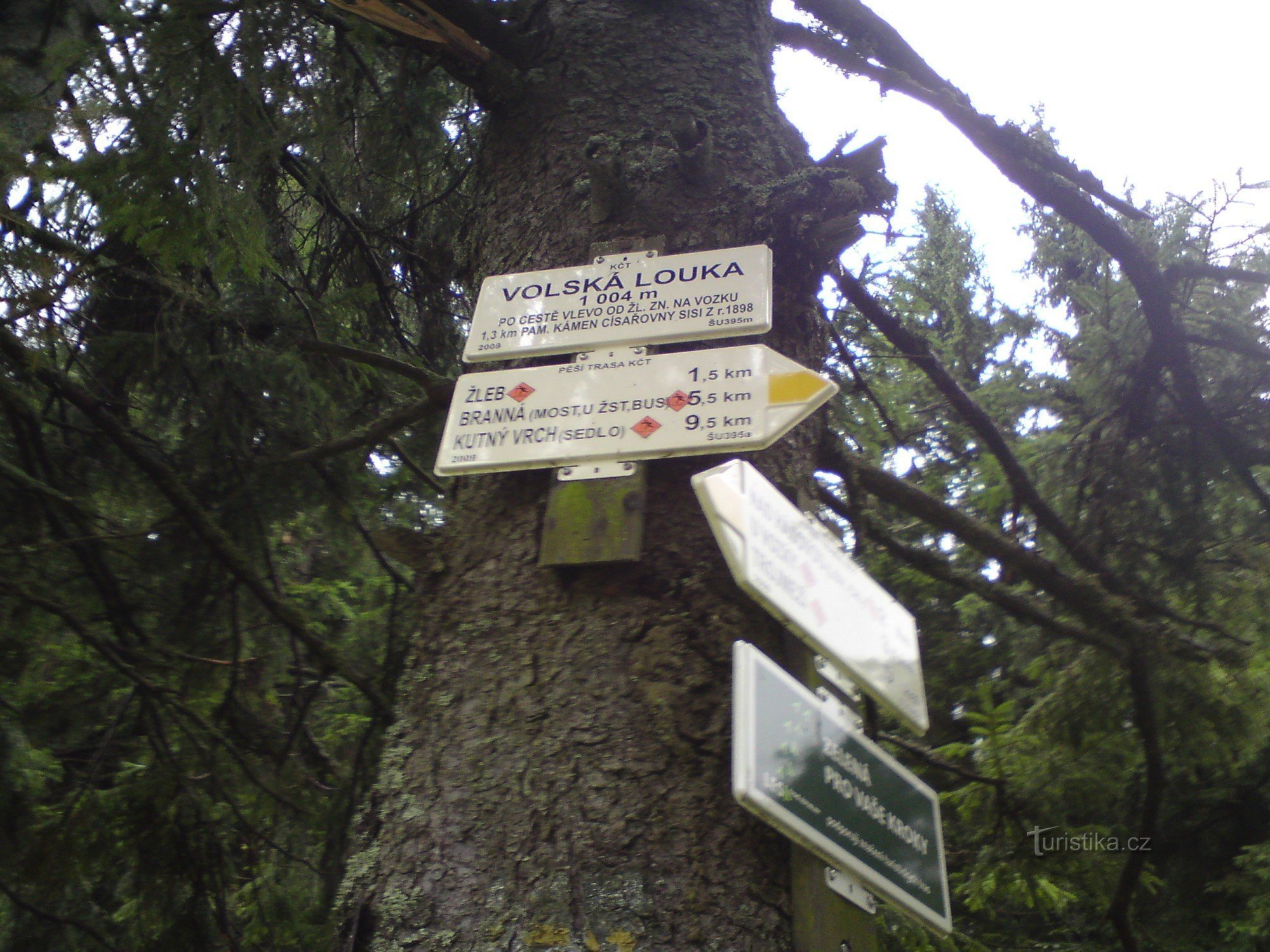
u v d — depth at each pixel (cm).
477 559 226
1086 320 479
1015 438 576
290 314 450
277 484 438
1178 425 445
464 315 517
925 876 180
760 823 184
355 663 485
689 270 238
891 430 465
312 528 510
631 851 180
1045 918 648
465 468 219
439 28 295
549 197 275
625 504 214
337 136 388
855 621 184
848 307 506
